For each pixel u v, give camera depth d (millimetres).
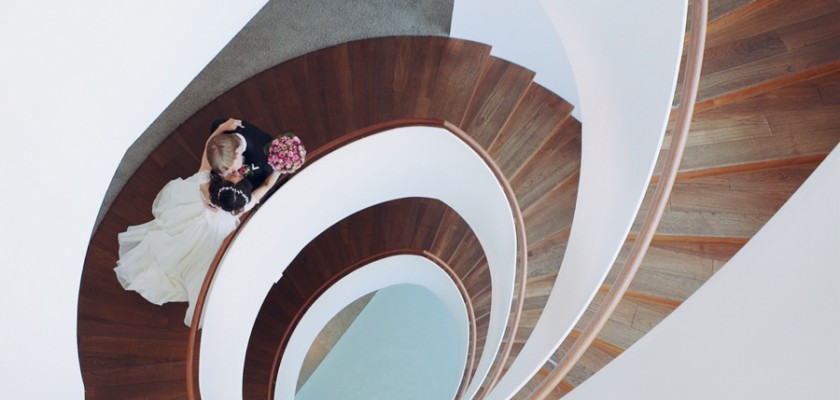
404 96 5508
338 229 7207
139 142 5246
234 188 4449
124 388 4605
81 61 1567
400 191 6180
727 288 1663
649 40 2789
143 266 4805
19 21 1332
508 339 4711
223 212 4578
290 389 7613
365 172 5371
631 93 3051
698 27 2545
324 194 5258
